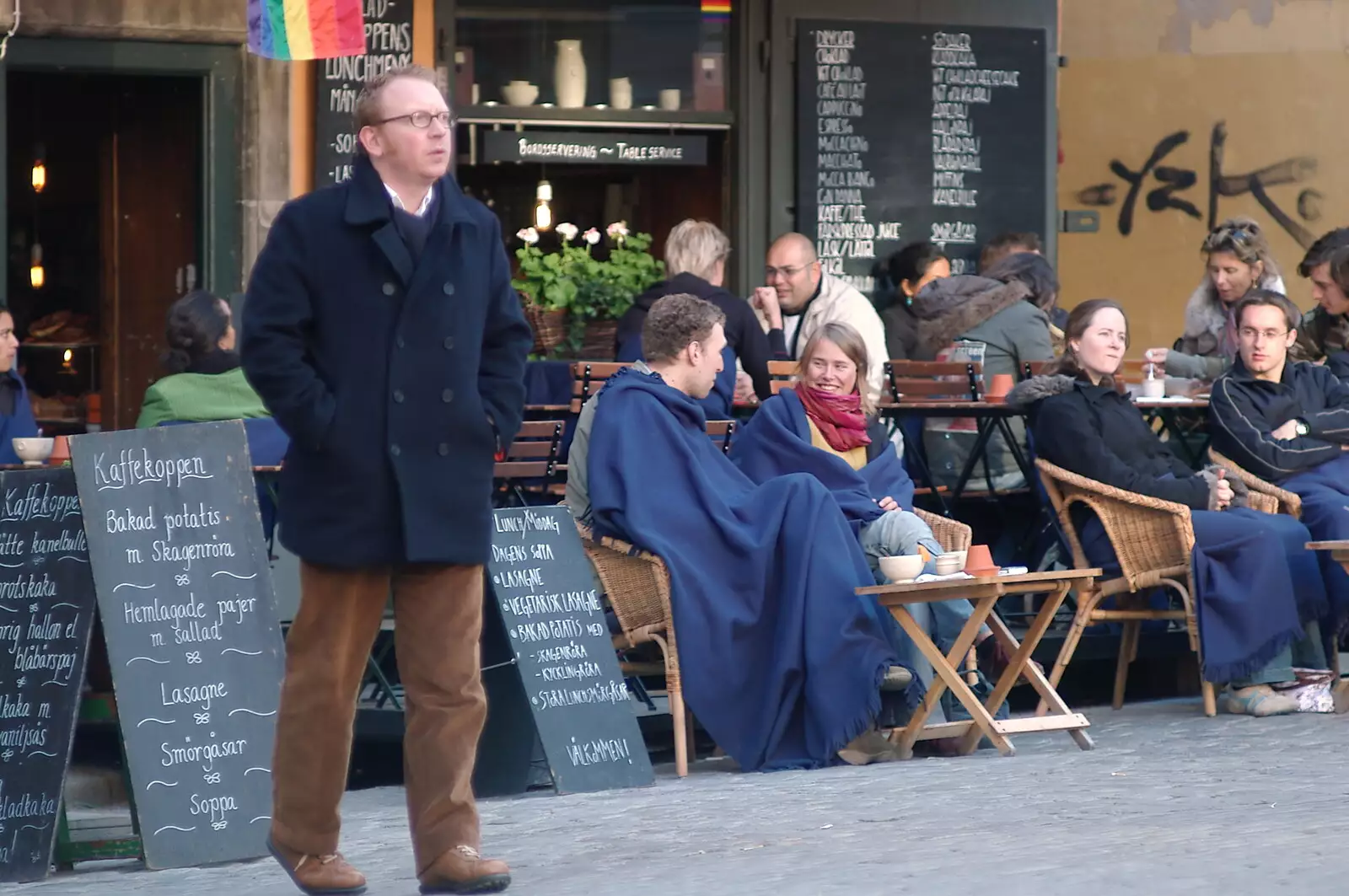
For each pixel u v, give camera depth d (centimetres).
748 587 2000
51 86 3130
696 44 3172
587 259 2959
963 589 1906
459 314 1218
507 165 3161
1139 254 4238
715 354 2117
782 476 2050
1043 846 1319
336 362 1205
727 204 3194
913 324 3139
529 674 1923
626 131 3158
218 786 1599
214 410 2244
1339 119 4228
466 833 1238
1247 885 1122
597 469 2041
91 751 2264
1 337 2428
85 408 3225
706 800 1723
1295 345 2623
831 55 3198
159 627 1612
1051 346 2816
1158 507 2214
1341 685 2228
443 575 1230
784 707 1970
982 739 2108
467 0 3067
